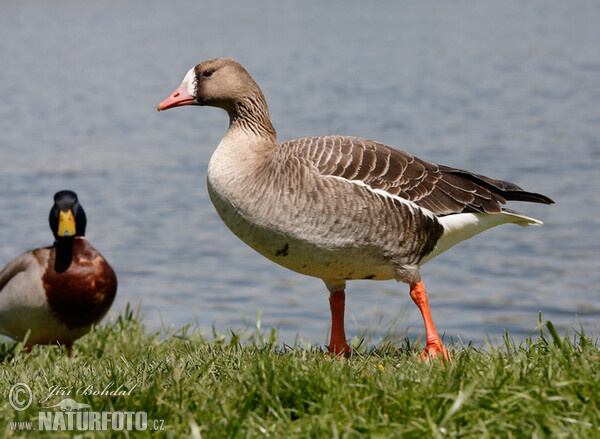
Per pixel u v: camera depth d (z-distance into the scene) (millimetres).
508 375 5938
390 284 17844
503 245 20000
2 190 24422
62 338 10070
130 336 10273
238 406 5879
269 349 7898
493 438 5297
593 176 24250
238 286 17453
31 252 10008
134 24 78375
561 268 17750
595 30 70250
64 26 76000
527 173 24703
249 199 7895
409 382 6090
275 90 44562
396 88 44625
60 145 31234
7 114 37938
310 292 17141
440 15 89062
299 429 5453
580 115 34812
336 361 7066
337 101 40188
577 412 5520
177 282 17609
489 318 14789
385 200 7855
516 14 87438
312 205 7695
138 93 44062
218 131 34406
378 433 5355
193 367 7121
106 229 21188
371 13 92438
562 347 6551
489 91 42812
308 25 80375
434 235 8195
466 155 27219
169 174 26578
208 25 78562
